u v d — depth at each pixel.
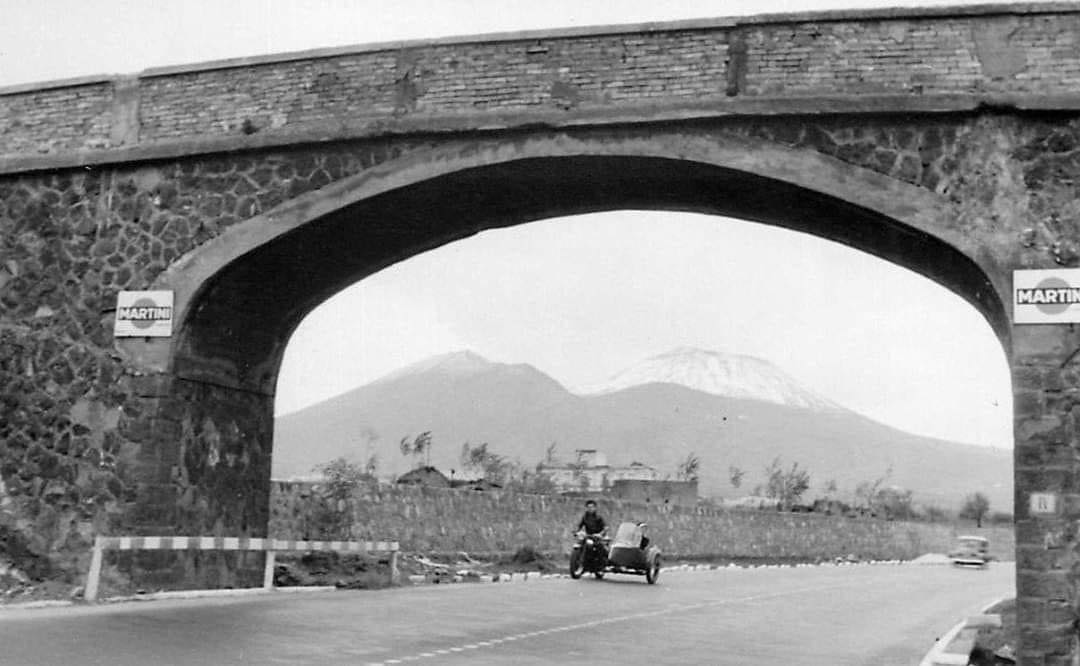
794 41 16.02
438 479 55.94
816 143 15.78
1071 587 13.95
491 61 17.06
